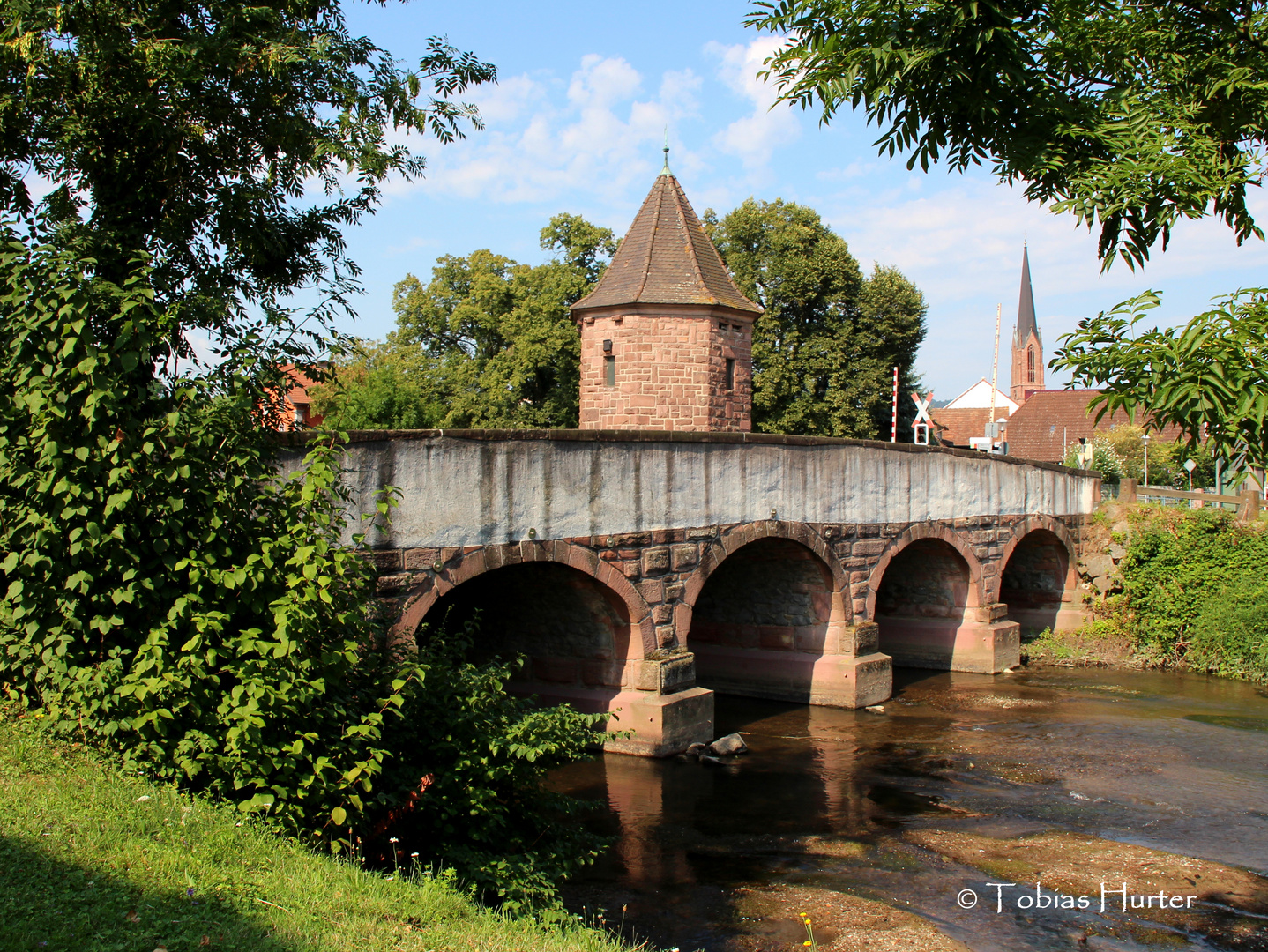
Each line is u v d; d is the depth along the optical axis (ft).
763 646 68.69
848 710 64.64
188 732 22.53
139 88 32.58
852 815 43.04
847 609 65.36
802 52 14.25
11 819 18.95
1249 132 13.88
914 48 13.32
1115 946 29.94
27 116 33.42
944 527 74.43
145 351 23.25
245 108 35.78
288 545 24.36
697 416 75.87
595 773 49.16
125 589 22.61
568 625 53.42
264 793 22.63
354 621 24.97
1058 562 91.30
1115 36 13.57
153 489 23.18
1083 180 12.89
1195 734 58.95
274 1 35.78
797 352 148.87
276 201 38.27
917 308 151.74
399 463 37.58
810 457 61.00
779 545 61.26
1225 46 13.60
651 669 50.83
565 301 142.31
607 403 77.71
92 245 28.94
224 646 23.47
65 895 16.55
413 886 21.98
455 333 157.28
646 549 49.90
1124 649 84.79
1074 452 161.48
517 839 30.19
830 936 30.30
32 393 22.33
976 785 47.91
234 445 24.79
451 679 30.83
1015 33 13.05
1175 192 12.51
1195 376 11.62
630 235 80.18
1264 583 80.79
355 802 24.26
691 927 30.81
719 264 80.48
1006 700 69.00
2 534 23.20
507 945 19.61
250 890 18.69
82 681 21.93
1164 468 170.19
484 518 41.04
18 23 29.78
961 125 14.29
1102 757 53.36
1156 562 86.43
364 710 27.63
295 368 30.32
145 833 19.76
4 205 36.06
